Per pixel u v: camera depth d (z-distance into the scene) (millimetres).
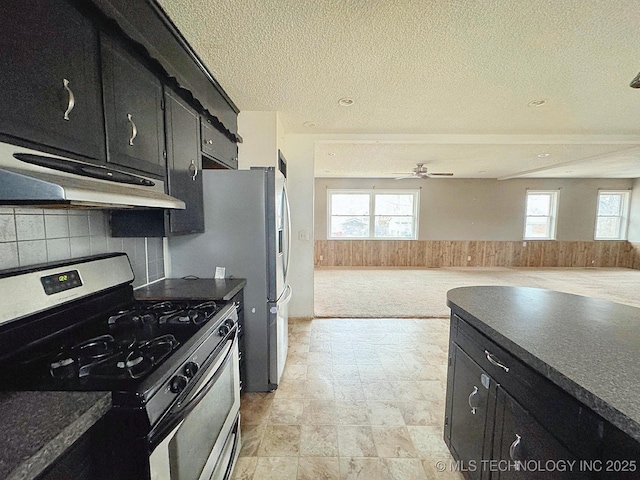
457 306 1534
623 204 7625
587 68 2012
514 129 3426
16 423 671
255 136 2838
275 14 1470
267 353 2248
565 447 856
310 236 3740
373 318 3924
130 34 1203
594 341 1074
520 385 1062
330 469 1583
